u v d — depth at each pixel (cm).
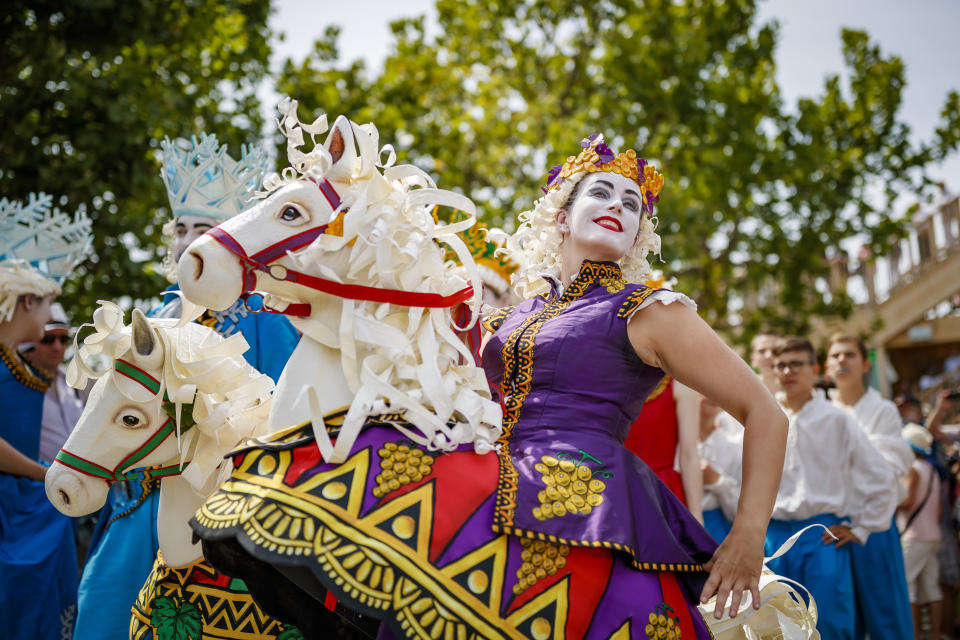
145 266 1016
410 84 1582
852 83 1670
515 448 262
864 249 1625
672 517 266
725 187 1519
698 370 264
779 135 1612
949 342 1752
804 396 534
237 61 1274
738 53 1627
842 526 514
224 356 281
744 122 1522
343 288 246
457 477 239
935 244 1688
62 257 504
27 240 494
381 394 240
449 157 1647
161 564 292
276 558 220
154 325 279
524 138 1681
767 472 253
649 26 1612
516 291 320
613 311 271
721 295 1603
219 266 240
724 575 249
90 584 330
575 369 268
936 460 794
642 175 297
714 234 1545
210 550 246
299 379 251
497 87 1738
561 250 304
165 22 994
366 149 251
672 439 465
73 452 273
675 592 251
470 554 229
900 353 1819
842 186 1612
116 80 947
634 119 1577
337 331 250
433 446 241
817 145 1562
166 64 1104
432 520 230
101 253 977
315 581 250
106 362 284
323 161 249
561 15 1748
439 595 223
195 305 266
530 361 274
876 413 617
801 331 1574
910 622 544
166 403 276
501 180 1706
